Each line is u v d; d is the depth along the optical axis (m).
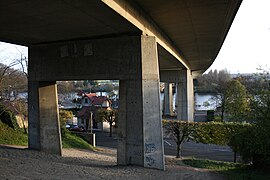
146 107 15.11
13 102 35.59
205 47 29.45
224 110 50.81
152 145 15.13
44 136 19.44
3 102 37.00
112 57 16.08
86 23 13.63
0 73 34.59
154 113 15.29
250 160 18.36
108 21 13.19
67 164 15.51
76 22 13.47
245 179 15.05
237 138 18.41
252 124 18.03
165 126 26.23
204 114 76.25
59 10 11.52
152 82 15.38
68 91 100.62
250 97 17.83
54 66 18.45
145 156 15.00
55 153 19.77
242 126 25.12
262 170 17.45
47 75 18.78
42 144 19.36
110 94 105.81
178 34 22.06
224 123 26.09
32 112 19.78
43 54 19.03
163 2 14.00
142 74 15.12
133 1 13.61
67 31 15.38
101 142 40.38
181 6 14.70
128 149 15.47
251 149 17.22
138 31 15.20
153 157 15.16
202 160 23.16
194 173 16.20
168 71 45.47
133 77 15.37
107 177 12.45
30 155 17.59
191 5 14.56
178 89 45.25
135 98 15.27
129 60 15.54
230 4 14.61
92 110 58.81
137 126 15.17
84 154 24.39
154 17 16.80
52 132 19.75
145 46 15.41
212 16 16.91
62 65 18.09
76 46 17.48
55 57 18.45
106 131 53.00
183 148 33.97
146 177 13.12
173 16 16.61
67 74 17.84
